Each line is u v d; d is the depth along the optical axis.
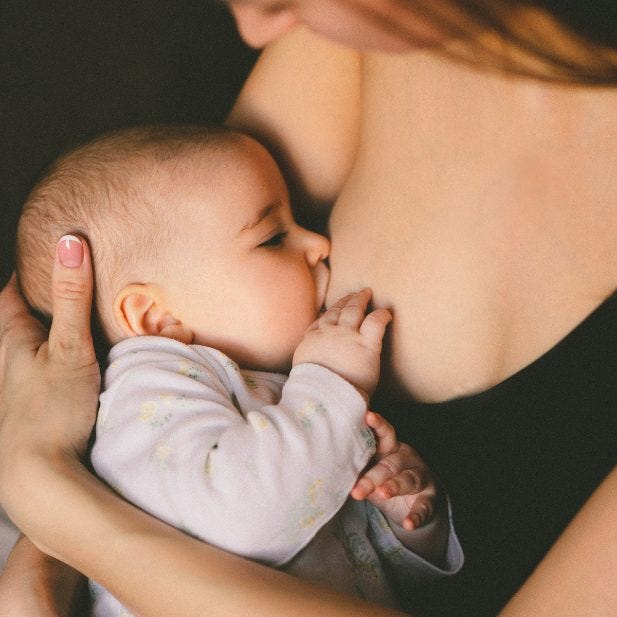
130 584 0.78
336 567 0.99
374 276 1.07
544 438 0.96
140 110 1.84
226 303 1.13
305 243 1.15
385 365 1.04
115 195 1.13
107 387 1.04
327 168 1.25
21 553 1.00
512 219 0.94
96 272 1.14
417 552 1.06
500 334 0.96
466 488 1.01
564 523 0.99
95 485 0.88
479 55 0.69
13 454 0.92
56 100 1.83
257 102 1.29
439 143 0.99
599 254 0.91
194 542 0.80
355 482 0.95
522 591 0.71
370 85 1.09
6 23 1.86
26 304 1.20
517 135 0.93
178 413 0.97
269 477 0.90
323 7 0.70
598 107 0.89
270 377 1.12
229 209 1.12
